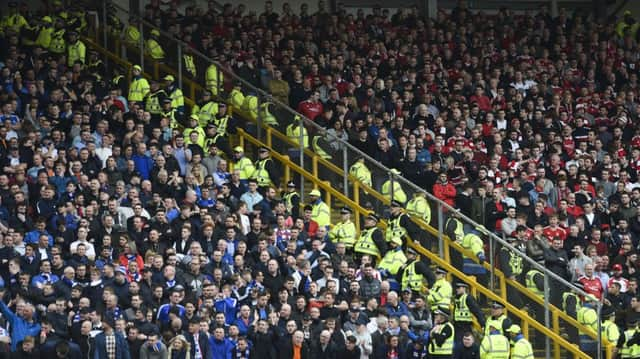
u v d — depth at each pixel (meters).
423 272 97.88
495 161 117.19
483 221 110.12
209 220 96.94
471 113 125.31
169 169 104.38
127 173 102.19
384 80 128.12
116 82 120.38
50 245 92.44
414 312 95.00
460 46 136.00
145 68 124.75
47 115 108.38
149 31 125.00
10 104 107.00
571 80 137.25
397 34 137.00
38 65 114.19
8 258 89.88
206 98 116.94
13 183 97.81
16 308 84.88
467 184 111.00
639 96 138.62
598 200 116.94
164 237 95.56
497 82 131.75
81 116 106.69
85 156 101.50
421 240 104.50
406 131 117.31
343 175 109.69
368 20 138.12
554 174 120.38
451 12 149.88
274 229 100.12
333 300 92.75
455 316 94.88
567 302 98.06
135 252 93.38
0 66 115.00
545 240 107.12
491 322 92.56
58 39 120.12
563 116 129.12
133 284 87.69
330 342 89.81
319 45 133.12
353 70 127.06
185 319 88.38
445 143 121.12
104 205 96.81
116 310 86.81
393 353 91.25
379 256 102.31
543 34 142.50
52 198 97.00
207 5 145.38
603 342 99.62
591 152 125.88
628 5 157.12
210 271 93.25
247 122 116.06
